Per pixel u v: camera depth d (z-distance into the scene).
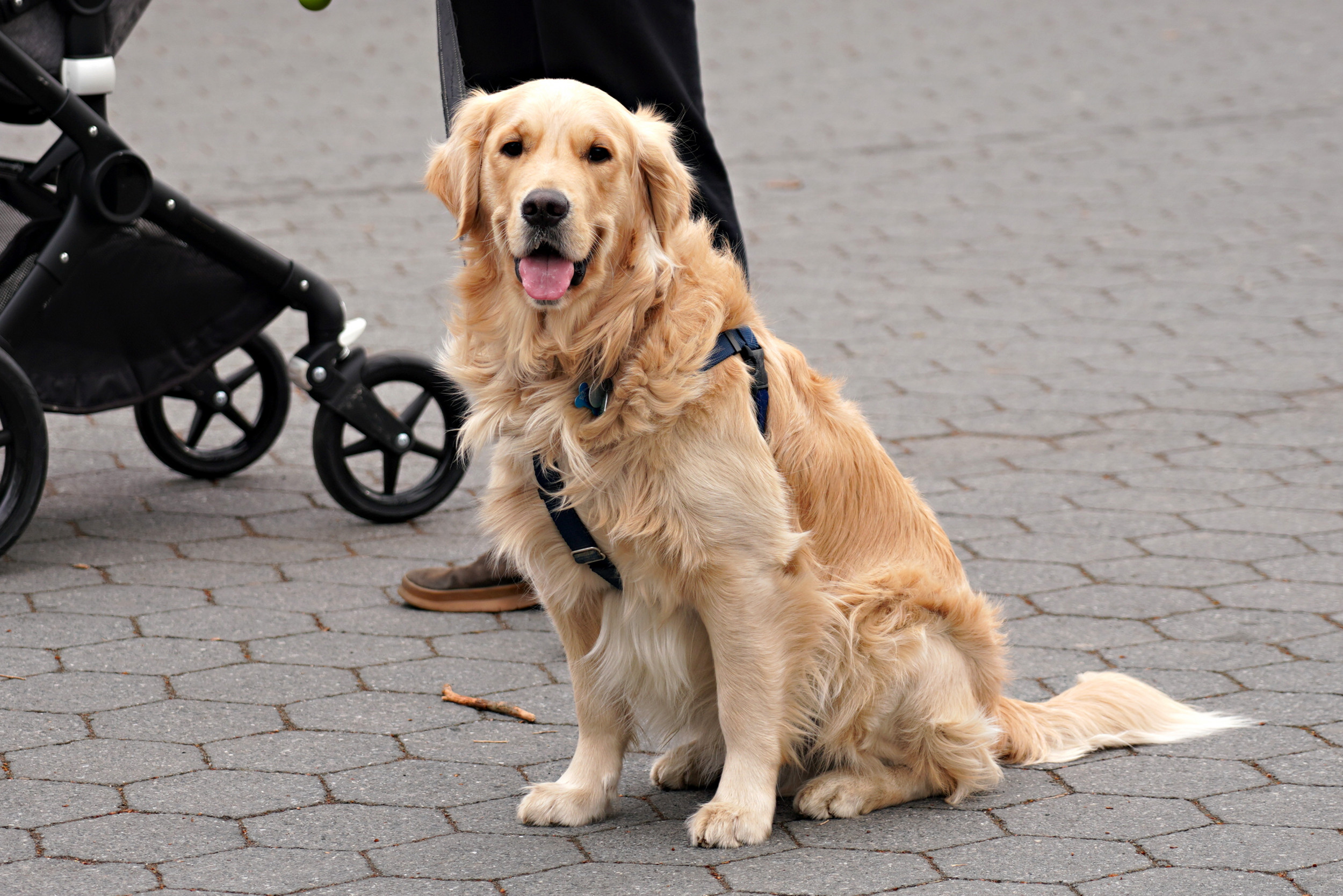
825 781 4.25
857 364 8.46
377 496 6.36
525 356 3.99
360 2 19.05
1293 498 6.69
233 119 13.57
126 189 5.62
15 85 5.40
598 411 3.93
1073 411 7.80
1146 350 8.69
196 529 6.27
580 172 3.81
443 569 5.68
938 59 16.36
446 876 3.83
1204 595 5.71
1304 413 7.74
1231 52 16.48
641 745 4.79
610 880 3.82
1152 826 4.07
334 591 5.73
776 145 13.20
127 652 5.13
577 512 3.96
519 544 4.13
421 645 5.31
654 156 4.00
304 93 14.63
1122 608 5.61
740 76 15.55
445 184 4.14
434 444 7.26
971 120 14.03
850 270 10.15
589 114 3.85
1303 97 14.60
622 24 4.93
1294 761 4.45
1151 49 16.69
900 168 12.59
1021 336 8.94
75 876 3.77
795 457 4.16
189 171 11.88
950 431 7.54
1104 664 5.17
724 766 4.39
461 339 4.22
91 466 6.94
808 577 4.09
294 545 6.16
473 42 5.11
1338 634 5.36
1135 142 13.26
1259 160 12.69
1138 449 7.29
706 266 4.10
